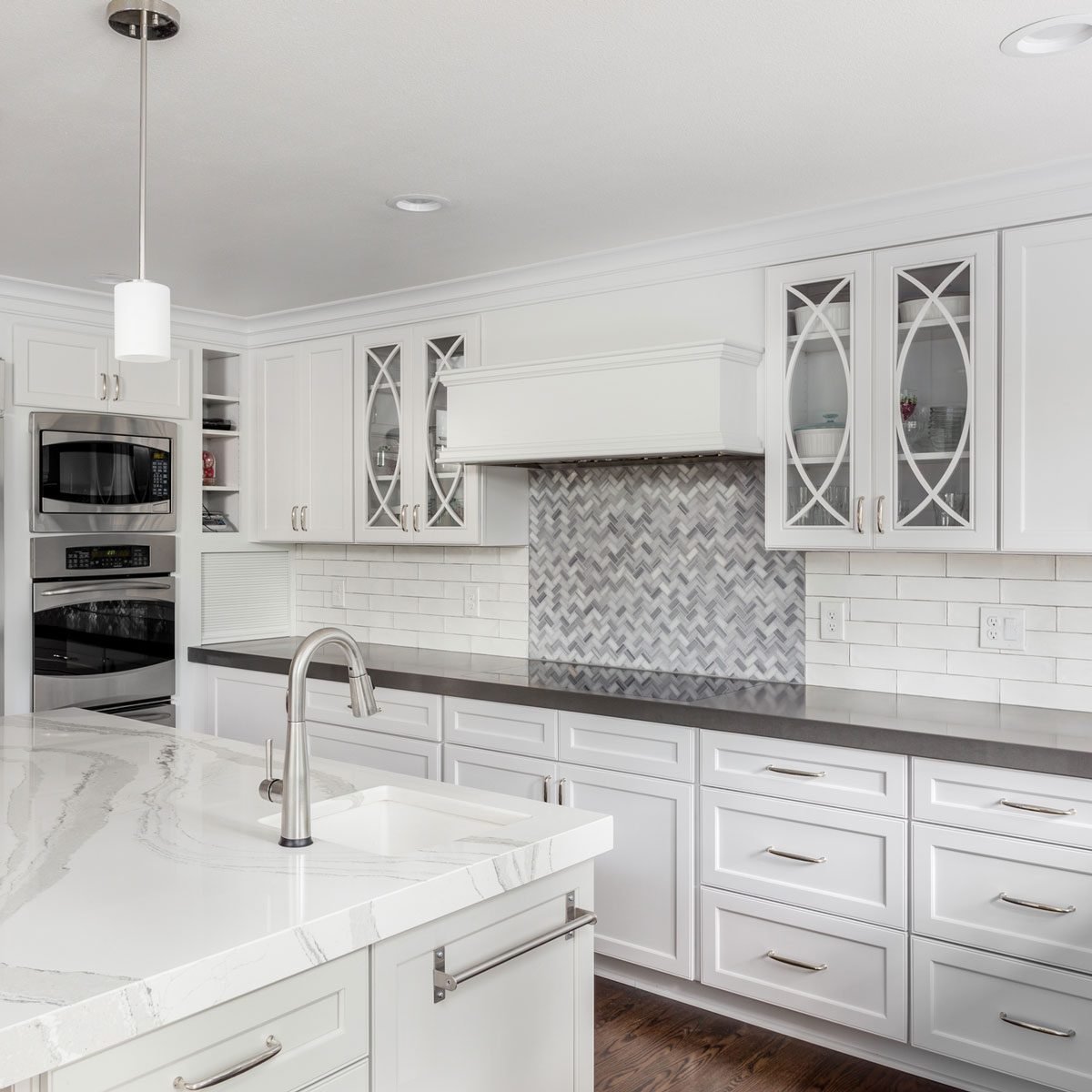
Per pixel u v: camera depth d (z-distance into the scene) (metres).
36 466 4.14
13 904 1.58
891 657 3.38
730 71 2.25
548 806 2.17
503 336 4.01
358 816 2.29
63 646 4.24
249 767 2.50
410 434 4.28
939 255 3.00
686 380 3.27
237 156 2.72
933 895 2.72
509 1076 1.88
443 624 4.61
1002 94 2.36
